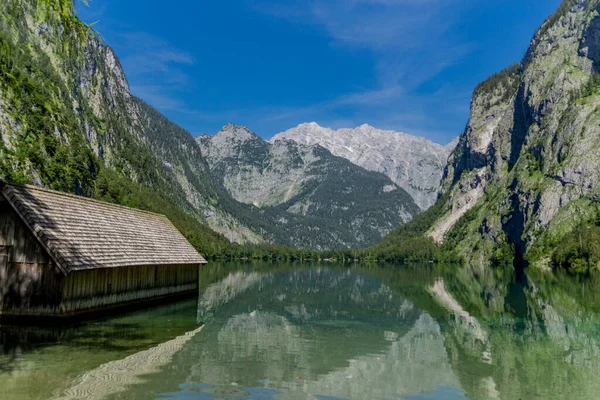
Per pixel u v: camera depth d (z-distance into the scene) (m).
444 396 13.60
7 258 22.58
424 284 65.44
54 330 21.05
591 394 14.04
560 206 176.88
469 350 20.30
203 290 46.00
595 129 186.38
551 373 16.47
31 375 13.89
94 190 159.62
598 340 22.88
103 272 26.00
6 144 127.56
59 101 199.25
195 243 177.38
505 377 15.88
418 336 23.53
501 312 33.25
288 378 14.82
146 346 18.62
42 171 131.75
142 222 35.22
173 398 12.23
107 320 24.67
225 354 17.81
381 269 134.88
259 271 99.81
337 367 16.59
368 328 25.67
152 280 32.25
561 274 100.25
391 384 14.69
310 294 46.44
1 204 22.62
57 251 21.73
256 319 27.69
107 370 14.73
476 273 107.81
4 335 19.78
